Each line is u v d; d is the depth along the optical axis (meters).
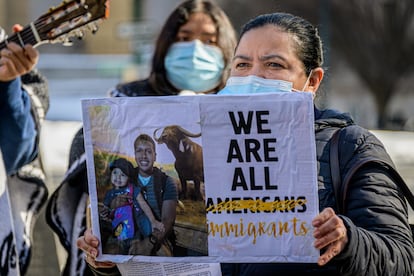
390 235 3.65
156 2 36.56
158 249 3.68
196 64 6.02
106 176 3.72
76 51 39.91
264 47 3.95
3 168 5.39
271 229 3.58
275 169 3.57
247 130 3.58
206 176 3.61
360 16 30.31
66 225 5.69
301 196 3.56
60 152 10.91
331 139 3.86
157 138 3.65
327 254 3.46
